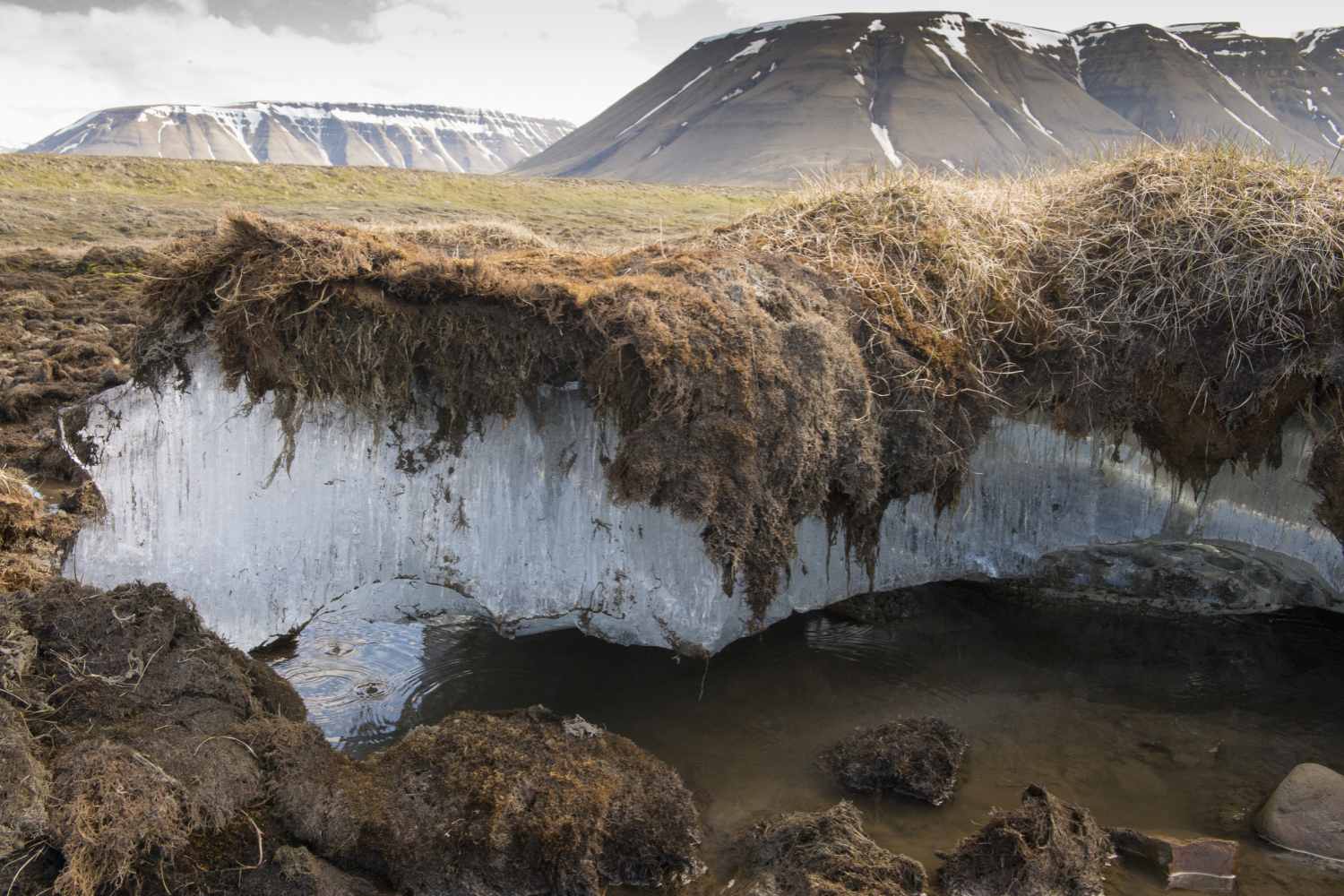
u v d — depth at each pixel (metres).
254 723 4.27
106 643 4.41
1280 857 4.25
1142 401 6.21
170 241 5.67
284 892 3.64
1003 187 7.61
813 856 3.99
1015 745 5.09
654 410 5.07
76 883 3.39
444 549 5.71
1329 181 6.52
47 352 10.23
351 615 5.92
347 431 5.50
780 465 5.24
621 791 4.28
